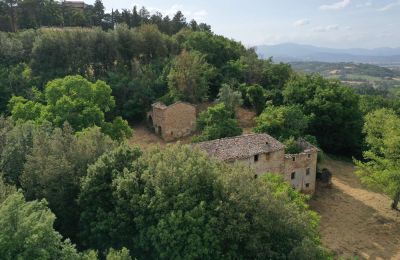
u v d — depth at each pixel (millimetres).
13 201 21062
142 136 67938
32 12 112625
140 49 87750
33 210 22562
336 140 68438
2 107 68812
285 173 46406
